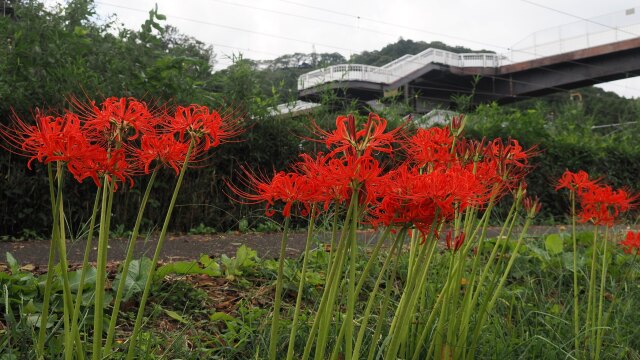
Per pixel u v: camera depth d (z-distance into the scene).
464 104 11.10
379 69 26.58
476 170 2.11
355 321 2.54
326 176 1.47
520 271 4.16
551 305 3.70
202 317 3.05
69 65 6.85
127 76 7.23
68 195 6.80
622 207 2.81
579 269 4.36
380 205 1.58
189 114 1.58
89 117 1.57
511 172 2.17
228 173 7.86
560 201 11.48
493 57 35.38
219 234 6.91
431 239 1.83
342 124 1.48
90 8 7.91
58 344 2.21
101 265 1.52
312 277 3.46
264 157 8.05
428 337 2.41
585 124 14.06
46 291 1.51
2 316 2.66
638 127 16.00
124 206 7.08
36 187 6.66
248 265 3.80
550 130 13.18
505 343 2.67
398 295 3.35
